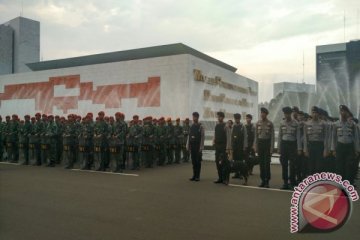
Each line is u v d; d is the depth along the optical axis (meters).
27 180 10.87
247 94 29.22
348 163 9.38
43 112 25.81
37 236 5.38
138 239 5.27
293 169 9.73
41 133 15.27
